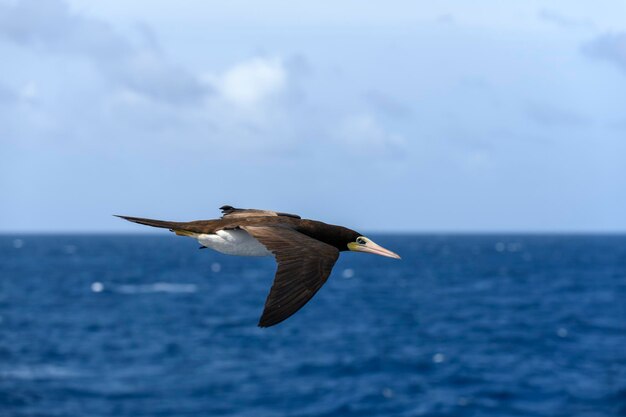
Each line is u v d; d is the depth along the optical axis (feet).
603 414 102.99
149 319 228.84
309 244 27.09
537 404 108.68
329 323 211.82
